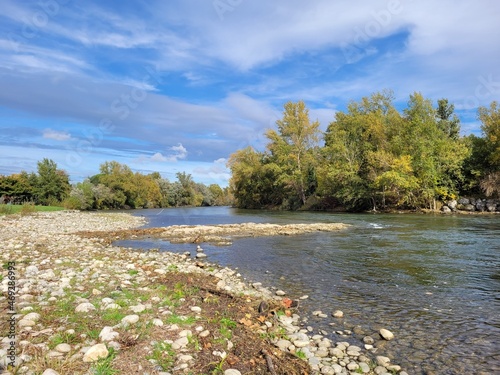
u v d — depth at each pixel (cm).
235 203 10388
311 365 573
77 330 557
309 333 731
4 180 6831
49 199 7425
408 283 1112
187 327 628
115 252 1650
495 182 4409
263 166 7844
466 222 3116
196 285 984
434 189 4725
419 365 590
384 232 2508
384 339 696
